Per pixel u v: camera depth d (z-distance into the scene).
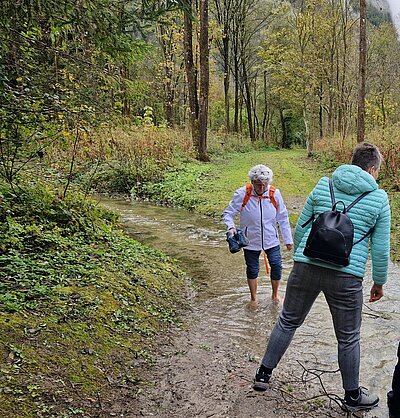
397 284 6.64
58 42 6.30
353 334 3.57
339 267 3.48
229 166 22.20
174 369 4.12
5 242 5.71
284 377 4.11
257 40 44.78
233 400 3.69
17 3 5.11
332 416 3.52
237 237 5.57
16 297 4.42
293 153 38.34
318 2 30.03
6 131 6.53
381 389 3.92
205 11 21.81
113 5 5.58
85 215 7.98
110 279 5.55
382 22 34.03
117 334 4.43
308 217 3.82
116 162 16.70
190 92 23.47
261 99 56.28
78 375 3.62
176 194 14.81
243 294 6.33
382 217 3.53
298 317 3.77
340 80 33.91
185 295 6.21
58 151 10.12
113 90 6.75
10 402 3.09
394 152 14.58
